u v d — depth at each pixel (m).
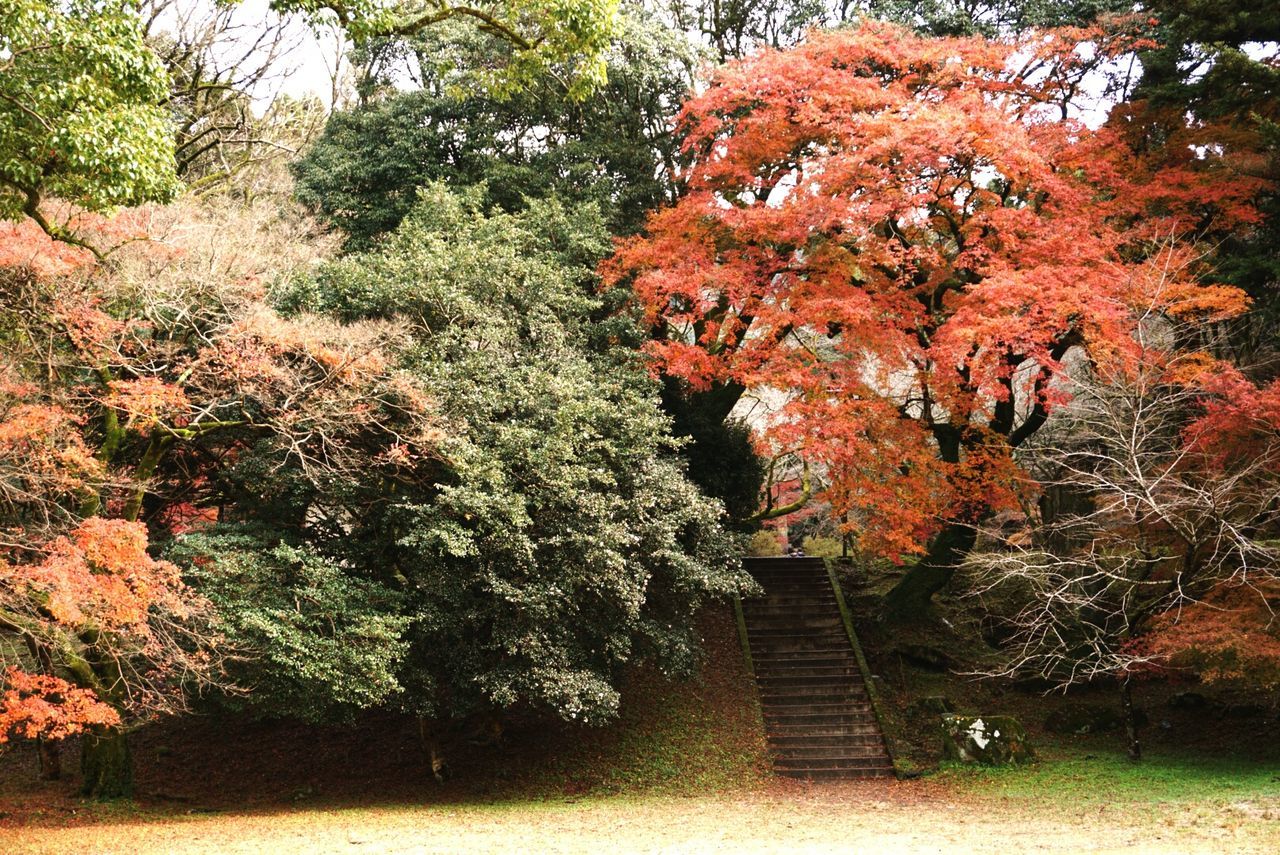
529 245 19.00
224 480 17.08
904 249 18.70
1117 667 16.97
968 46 18.83
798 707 20.36
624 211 22.14
